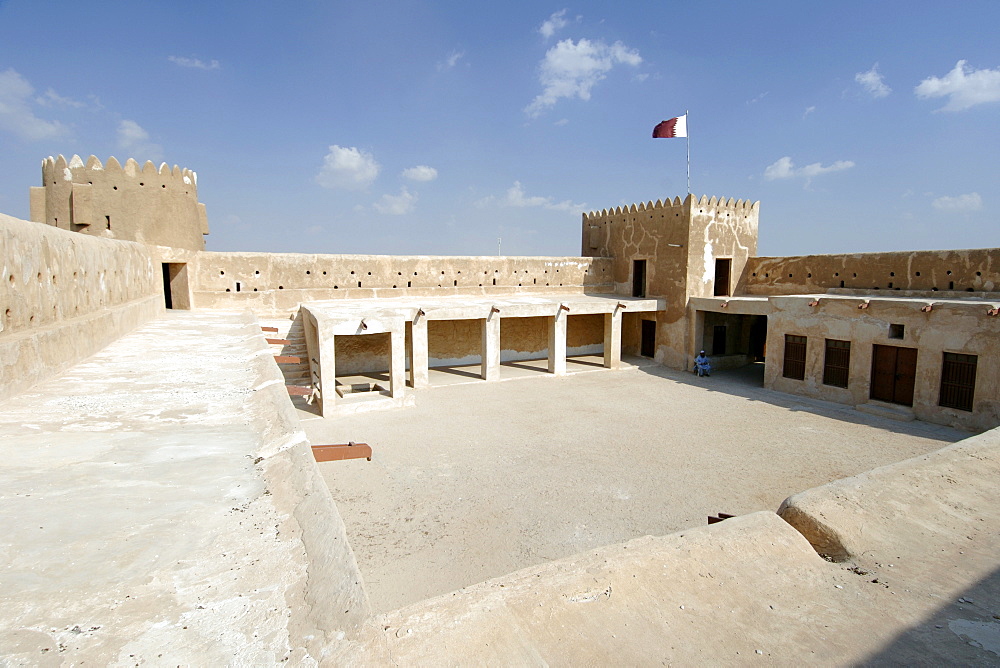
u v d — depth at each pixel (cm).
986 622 292
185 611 243
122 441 456
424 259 2312
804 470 1091
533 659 241
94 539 297
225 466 405
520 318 2361
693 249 2116
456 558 766
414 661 229
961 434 1281
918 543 370
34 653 211
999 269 1472
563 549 790
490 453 1193
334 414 1474
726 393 1770
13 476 378
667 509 920
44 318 781
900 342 1434
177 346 987
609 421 1448
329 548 294
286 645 226
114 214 1762
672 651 257
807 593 312
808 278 2033
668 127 2134
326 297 2145
